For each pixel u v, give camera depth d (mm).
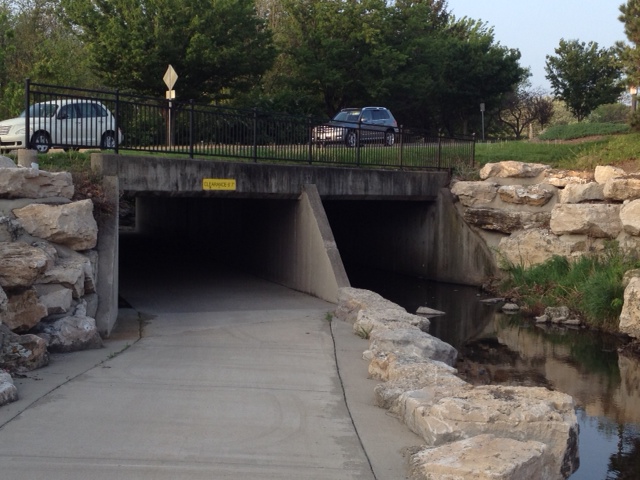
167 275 18500
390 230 24062
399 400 6984
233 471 5457
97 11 32562
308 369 9164
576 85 42531
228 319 13047
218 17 32781
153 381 8195
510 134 58000
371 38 39812
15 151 16938
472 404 6199
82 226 10695
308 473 5473
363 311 12156
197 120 15000
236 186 15109
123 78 31891
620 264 16672
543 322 16469
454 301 19016
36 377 8148
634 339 14625
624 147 21125
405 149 20969
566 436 5930
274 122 16672
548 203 20266
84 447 5848
